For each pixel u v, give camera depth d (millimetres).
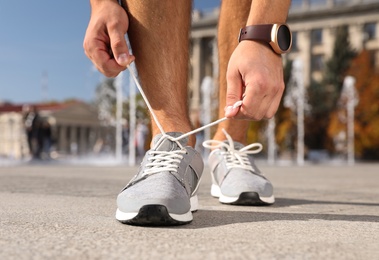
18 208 1841
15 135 50062
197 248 1052
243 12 2107
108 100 18219
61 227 1344
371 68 37500
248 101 1331
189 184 1598
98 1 1455
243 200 2055
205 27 49438
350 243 1166
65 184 3529
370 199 2666
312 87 41156
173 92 1631
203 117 23156
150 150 1592
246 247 1074
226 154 2193
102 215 1634
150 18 1586
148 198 1351
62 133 56125
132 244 1091
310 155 31703
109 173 6160
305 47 48062
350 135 33312
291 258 969
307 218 1629
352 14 46500
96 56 1445
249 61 1336
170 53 1617
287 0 1425
